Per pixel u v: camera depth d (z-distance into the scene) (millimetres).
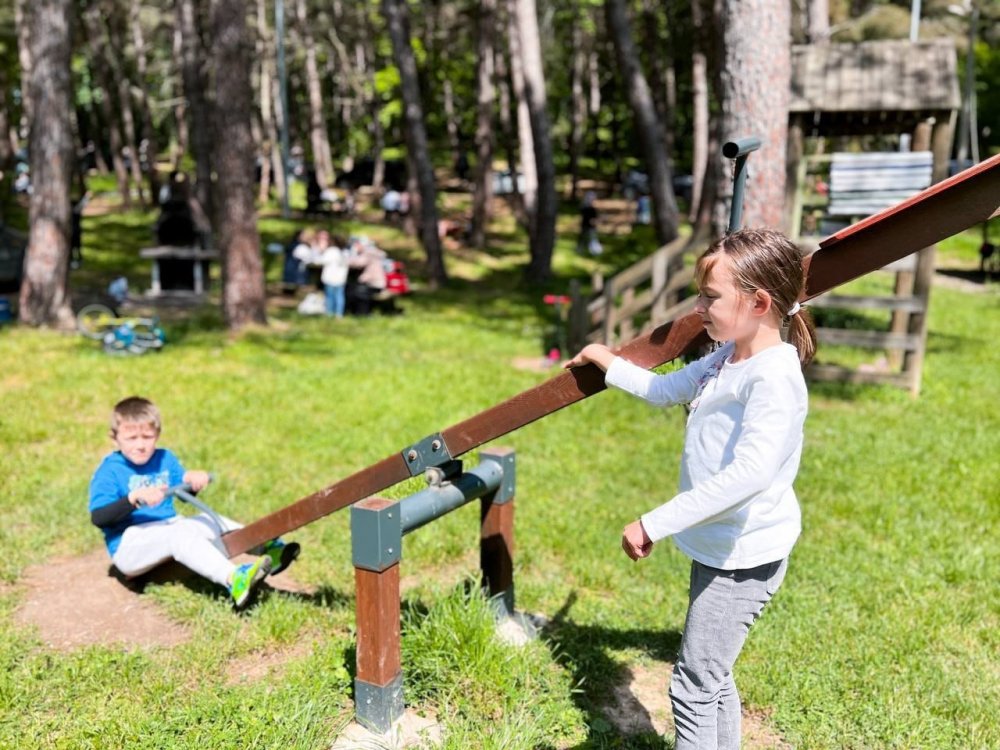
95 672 3268
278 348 11008
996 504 5680
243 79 11578
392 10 17953
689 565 4570
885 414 8273
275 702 3033
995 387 9562
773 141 7254
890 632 3824
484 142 23953
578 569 4484
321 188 30219
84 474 5859
